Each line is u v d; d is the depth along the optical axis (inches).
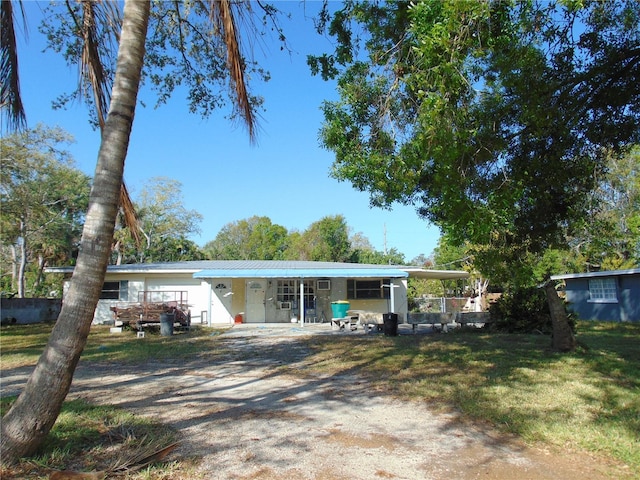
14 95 188.1
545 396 251.1
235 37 169.5
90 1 175.2
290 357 414.3
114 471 146.9
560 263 990.4
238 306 844.0
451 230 225.3
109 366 370.9
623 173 965.2
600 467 157.6
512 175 268.4
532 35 247.3
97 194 158.6
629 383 283.1
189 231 1704.0
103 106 196.9
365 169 258.2
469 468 156.4
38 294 1438.2
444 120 217.5
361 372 334.0
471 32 220.2
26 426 149.2
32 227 1010.1
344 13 283.9
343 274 749.3
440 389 272.1
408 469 155.1
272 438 186.2
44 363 152.4
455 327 699.4
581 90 281.6
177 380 310.7
